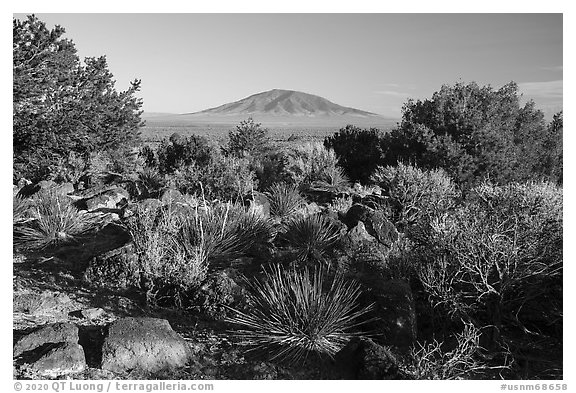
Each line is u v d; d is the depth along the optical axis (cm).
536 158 1512
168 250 605
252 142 1795
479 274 516
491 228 543
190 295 531
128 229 720
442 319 525
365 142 1689
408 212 994
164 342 402
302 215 780
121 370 384
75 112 1505
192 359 409
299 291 457
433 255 568
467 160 1330
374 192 1245
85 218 848
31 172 1471
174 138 1908
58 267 626
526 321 536
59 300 500
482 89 1530
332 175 1386
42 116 1451
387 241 678
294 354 427
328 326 437
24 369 365
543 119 1596
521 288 534
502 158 1338
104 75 1691
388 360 396
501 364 448
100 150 1652
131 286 563
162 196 946
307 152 1555
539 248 531
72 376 365
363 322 457
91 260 598
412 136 1450
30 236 741
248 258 657
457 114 1422
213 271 593
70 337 401
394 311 465
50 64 1489
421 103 1553
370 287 491
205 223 684
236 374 393
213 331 470
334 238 711
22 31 1438
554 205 638
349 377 393
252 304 482
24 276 578
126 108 1755
